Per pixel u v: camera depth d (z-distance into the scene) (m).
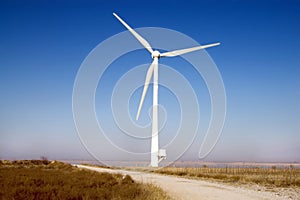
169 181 32.19
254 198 20.03
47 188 18.45
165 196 18.47
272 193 22.95
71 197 16.42
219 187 27.09
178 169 57.44
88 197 16.64
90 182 22.59
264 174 43.72
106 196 17.30
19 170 37.09
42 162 64.44
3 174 28.70
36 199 16.09
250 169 58.03
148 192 18.38
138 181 27.55
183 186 27.17
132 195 17.64
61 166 55.28
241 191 23.98
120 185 22.12
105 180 24.67
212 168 63.59
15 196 16.30
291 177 35.91
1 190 17.70
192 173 47.06
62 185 21.19
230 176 39.31
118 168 54.81
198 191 23.31
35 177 25.83
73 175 29.86
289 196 21.41
